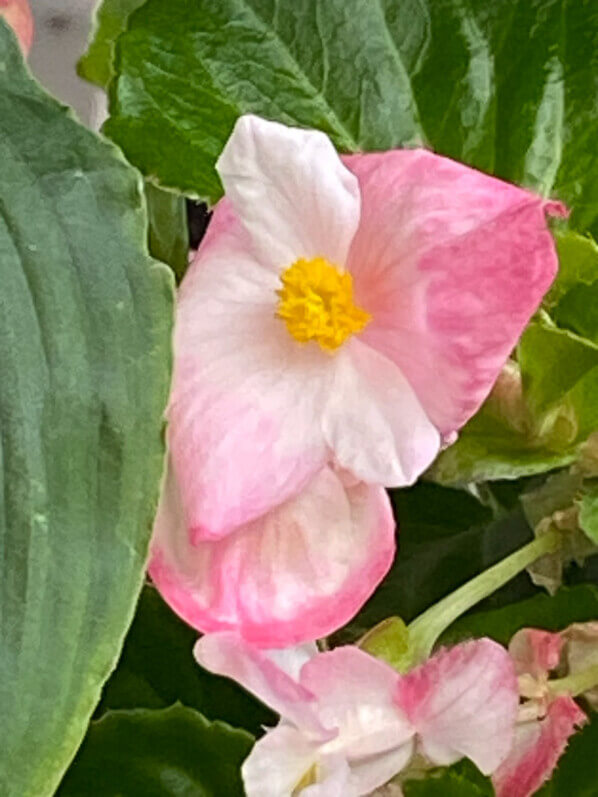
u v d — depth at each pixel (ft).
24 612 0.36
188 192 0.55
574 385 0.51
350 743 0.46
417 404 0.44
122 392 0.36
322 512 0.46
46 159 0.36
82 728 0.36
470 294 0.42
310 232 0.45
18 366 0.35
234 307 0.45
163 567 0.45
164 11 0.56
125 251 0.37
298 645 0.47
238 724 0.57
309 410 0.45
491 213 0.43
